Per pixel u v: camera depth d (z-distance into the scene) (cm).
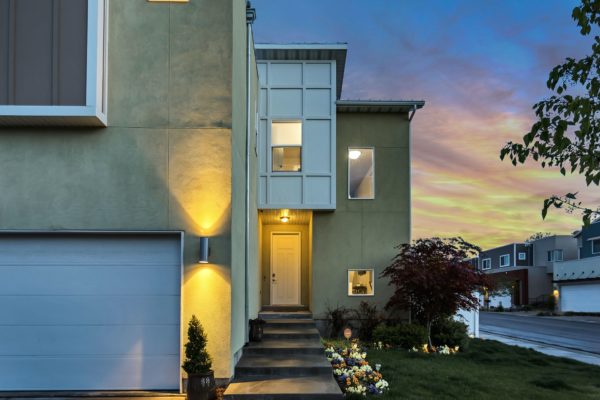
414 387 753
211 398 641
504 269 4684
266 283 1422
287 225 1449
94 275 709
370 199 1327
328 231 1313
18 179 707
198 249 707
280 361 801
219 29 742
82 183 711
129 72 729
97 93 690
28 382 688
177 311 707
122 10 738
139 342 699
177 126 725
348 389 705
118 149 718
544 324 2506
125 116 722
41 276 705
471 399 699
